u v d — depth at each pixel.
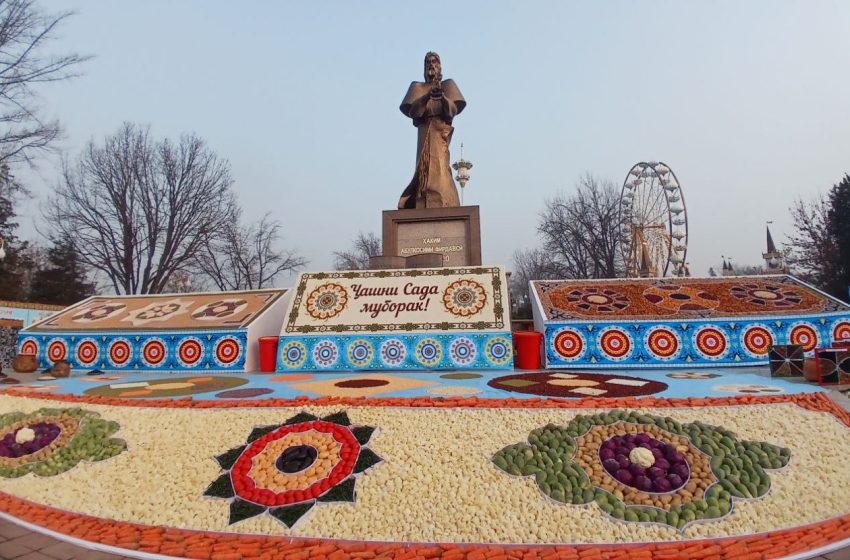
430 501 5.10
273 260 48.75
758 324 11.79
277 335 14.57
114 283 37.00
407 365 12.06
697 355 11.63
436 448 5.88
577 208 50.25
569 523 4.73
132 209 36.53
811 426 6.15
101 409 7.72
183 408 7.40
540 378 9.75
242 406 7.25
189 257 39.53
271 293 15.57
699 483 5.14
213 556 4.43
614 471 5.31
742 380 9.22
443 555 4.36
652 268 35.47
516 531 4.67
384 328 12.70
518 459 5.57
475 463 5.61
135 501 5.54
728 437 5.81
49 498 5.82
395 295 13.49
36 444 6.95
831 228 40.75
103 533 4.97
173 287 44.22
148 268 37.38
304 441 6.15
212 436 6.56
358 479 5.45
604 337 11.93
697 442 5.70
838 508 4.94
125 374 12.72
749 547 4.36
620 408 6.48
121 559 4.54
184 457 6.21
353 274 14.27
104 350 13.73
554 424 6.13
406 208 18.69
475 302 12.98
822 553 4.33
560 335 12.04
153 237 37.44
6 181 25.69
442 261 16.33
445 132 18.55
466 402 6.86
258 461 5.88
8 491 6.11
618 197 48.16
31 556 4.58
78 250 35.72
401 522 4.85
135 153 36.59
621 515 4.77
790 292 13.14
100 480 6.00
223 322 13.75
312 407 6.99
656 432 5.88
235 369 12.65
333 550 4.48
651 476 5.20
